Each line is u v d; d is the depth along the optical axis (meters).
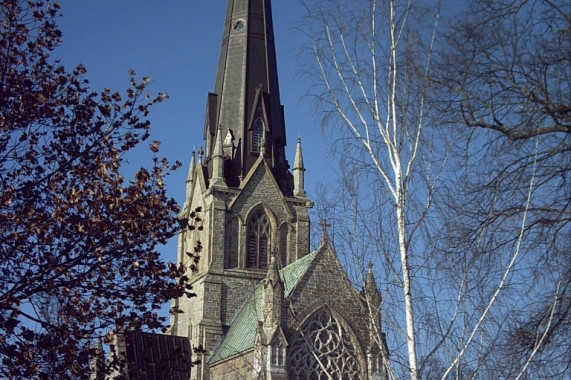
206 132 95.44
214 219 87.69
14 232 32.00
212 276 85.69
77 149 33.94
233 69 96.69
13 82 33.47
